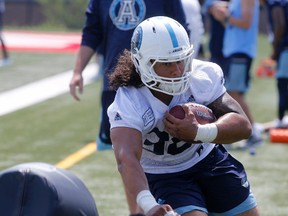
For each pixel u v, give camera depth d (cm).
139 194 903
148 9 1438
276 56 2386
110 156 2086
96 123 2564
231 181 1049
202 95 1013
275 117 2684
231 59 2123
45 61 4372
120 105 974
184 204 998
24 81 3531
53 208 788
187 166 1045
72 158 2052
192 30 1573
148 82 967
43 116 2705
